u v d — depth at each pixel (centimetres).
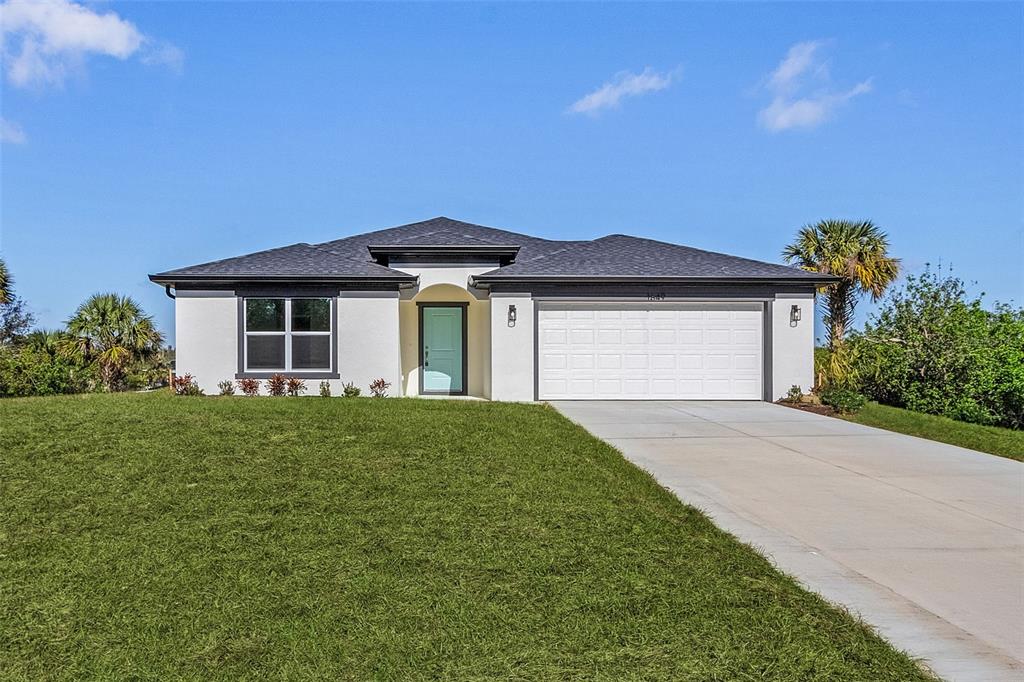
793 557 618
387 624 471
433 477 827
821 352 2030
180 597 514
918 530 705
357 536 637
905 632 469
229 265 1781
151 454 900
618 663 420
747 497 823
